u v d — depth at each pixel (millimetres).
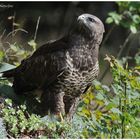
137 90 14344
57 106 14203
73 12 30391
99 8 29828
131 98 13789
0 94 14367
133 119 13539
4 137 12891
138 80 13844
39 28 29688
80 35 14273
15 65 15820
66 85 14133
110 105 13672
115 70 13812
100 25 14438
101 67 23281
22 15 29359
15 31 17234
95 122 13641
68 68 14023
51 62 14102
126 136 13562
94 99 15406
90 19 14367
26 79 14461
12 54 16469
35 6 30047
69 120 14234
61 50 14180
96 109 15578
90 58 14203
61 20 30359
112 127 13789
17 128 13211
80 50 14172
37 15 29906
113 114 13922
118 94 13742
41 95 14414
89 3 30141
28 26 29469
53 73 14094
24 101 14367
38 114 14258
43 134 13297
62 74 14047
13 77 15109
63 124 13406
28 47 17828
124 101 13758
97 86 14156
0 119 13227
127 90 13789
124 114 13484
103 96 13984
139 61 16156
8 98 14070
